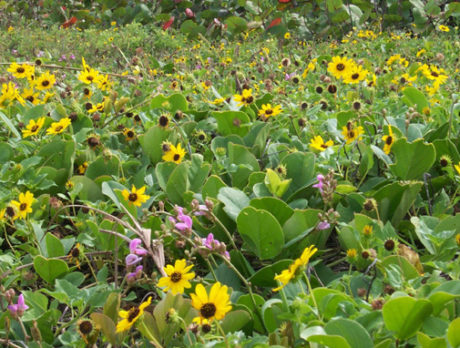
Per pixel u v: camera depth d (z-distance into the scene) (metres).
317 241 2.30
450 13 9.98
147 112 3.82
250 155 2.91
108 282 2.30
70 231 2.74
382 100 4.30
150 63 6.87
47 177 2.84
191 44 9.48
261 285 2.11
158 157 3.18
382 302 1.57
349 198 2.50
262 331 1.89
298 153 2.69
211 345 1.51
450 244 2.05
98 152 3.26
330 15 10.28
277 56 6.67
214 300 1.45
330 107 4.39
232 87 5.06
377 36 9.04
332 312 1.62
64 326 1.87
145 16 11.86
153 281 1.96
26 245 2.35
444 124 3.13
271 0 11.63
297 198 2.59
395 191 2.41
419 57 6.78
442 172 2.93
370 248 2.02
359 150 2.93
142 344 1.78
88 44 8.82
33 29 11.20
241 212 2.12
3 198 2.48
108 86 4.27
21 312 1.73
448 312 1.63
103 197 2.77
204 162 2.99
